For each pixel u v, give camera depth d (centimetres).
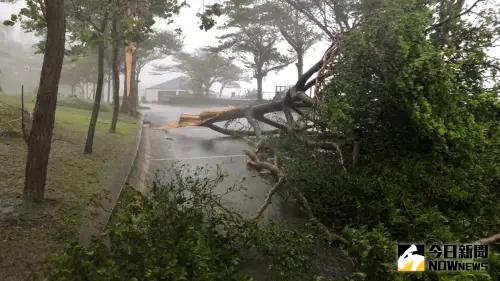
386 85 585
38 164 479
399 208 514
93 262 310
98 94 823
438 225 443
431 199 520
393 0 667
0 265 355
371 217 540
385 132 657
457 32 744
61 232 434
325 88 684
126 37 722
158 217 410
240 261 434
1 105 952
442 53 592
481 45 717
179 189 504
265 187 816
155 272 311
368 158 659
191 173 897
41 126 474
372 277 387
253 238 460
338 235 533
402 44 570
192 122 1543
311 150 805
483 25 733
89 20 730
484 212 493
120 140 1088
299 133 920
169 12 876
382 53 591
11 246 389
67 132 998
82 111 1639
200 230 442
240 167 988
